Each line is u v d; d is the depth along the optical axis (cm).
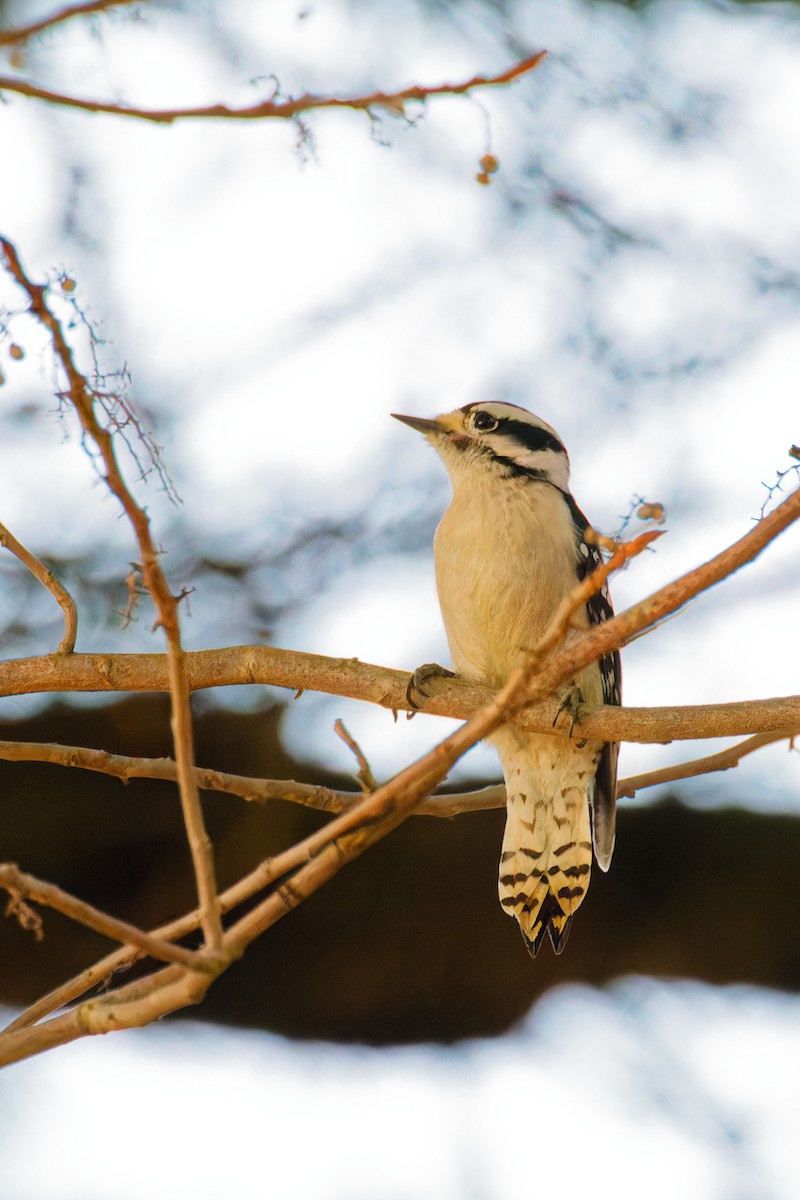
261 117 521
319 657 896
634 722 858
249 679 875
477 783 1184
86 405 512
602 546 521
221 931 525
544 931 1034
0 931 1096
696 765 860
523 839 1037
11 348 520
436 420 1134
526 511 1063
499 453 1096
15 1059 541
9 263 505
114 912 1120
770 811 1178
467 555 1061
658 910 1156
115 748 1135
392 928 1141
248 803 1138
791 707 806
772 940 1141
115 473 515
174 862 1131
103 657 838
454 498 1101
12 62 511
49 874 1112
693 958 1152
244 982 1138
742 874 1155
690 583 588
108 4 513
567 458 1152
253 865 1130
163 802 1138
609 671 1098
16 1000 1101
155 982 566
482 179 622
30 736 1130
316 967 1139
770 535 587
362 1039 1149
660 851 1169
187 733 529
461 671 1075
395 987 1142
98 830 1120
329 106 524
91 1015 538
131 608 552
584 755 1034
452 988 1148
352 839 549
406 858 1151
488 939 1148
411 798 554
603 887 1159
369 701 905
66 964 1103
